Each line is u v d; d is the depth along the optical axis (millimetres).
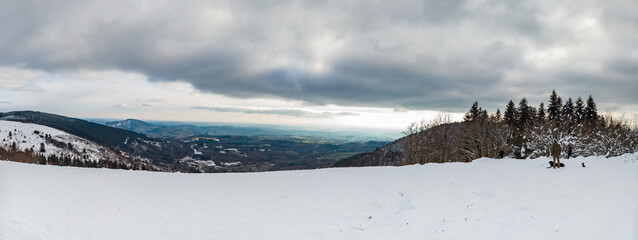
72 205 17547
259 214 17609
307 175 30438
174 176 29594
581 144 45000
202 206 19109
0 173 24016
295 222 16219
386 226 15227
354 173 30625
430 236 13227
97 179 25578
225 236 14266
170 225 15562
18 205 16281
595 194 14852
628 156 22328
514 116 75438
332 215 17250
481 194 18328
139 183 25250
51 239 12875
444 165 31844
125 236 13859
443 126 59062
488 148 54250
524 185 19078
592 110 73125
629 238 9688
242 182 26922
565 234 11039
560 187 17328
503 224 13188
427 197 19469
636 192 13953
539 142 48594
